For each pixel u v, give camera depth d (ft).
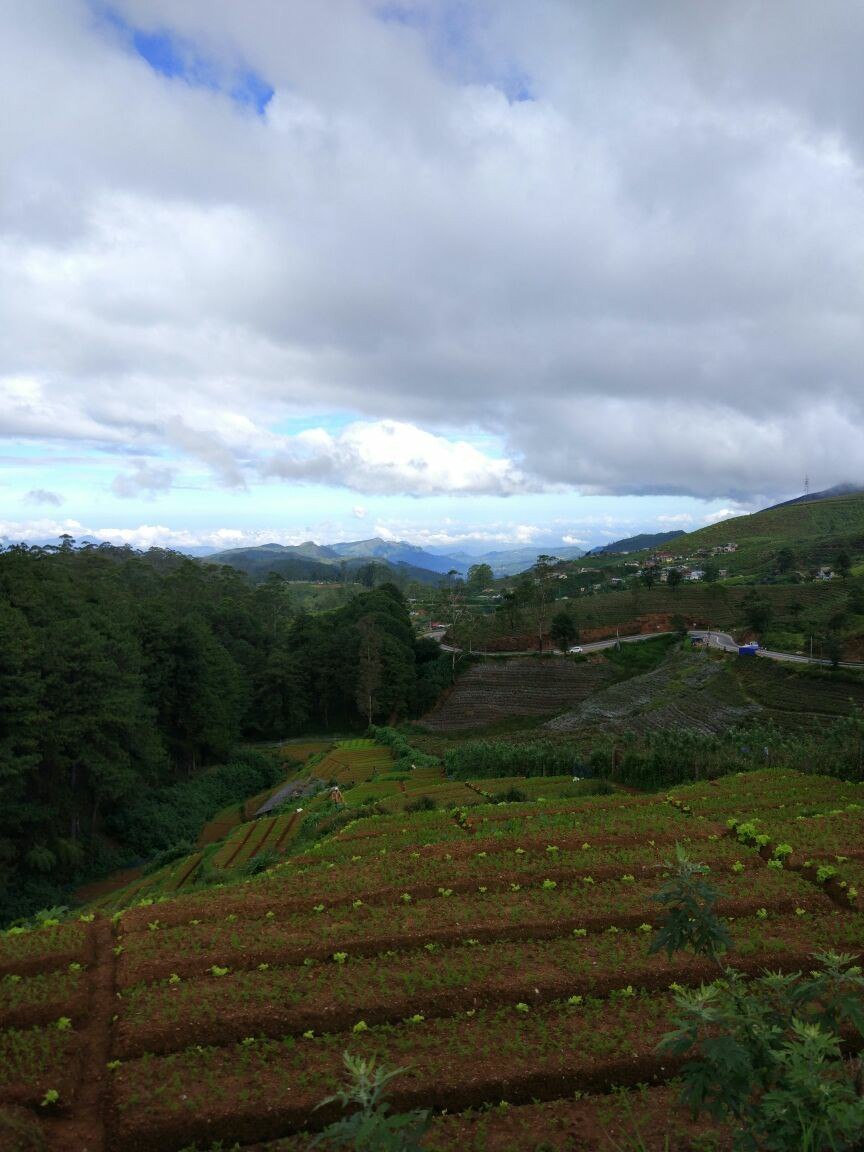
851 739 118.73
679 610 355.77
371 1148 15.87
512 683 289.53
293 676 272.72
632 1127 31.30
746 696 219.82
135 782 166.71
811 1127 16.11
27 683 129.70
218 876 94.22
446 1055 36.24
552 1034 37.83
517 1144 30.73
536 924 51.16
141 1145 31.42
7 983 44.14
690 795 93.71
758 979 42.63
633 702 244.01
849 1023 35.32
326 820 115.14
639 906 53.83
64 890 135.33
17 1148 30.04
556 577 558.97
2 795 124.77
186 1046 38.22
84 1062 37.45
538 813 88.07
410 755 193.36
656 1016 39.24
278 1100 33.09
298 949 48.34
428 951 48.29
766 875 59.77
